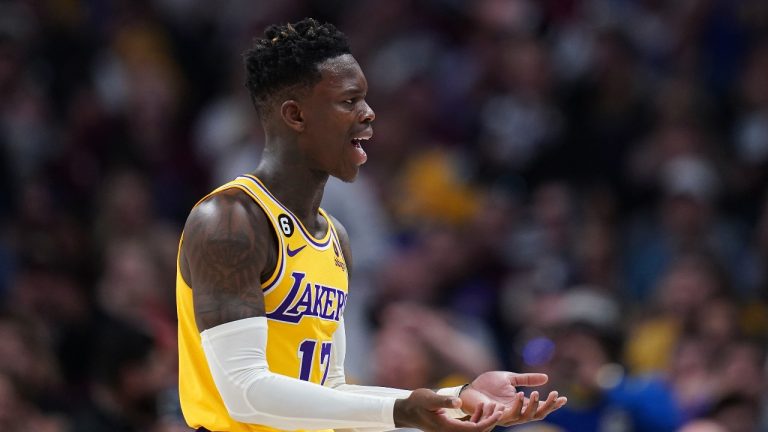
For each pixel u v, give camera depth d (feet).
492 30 116.78
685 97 104.83
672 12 115.96
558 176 105.29
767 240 91.35
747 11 111.24
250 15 125.59
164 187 108.58
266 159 40.52
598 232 95.14
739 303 86.79
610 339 68.59
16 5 115.85
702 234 93.61
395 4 123.34
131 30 122.42
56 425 69.67
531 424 65.87
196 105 121.29
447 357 67.00
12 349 72.33
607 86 108.37
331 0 125.59
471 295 93.15
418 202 104.99
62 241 95.61
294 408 37.04
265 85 40.01
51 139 108.88
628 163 104.37
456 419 37.32
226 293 38.14
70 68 115.44
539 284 92.17
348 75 39.58
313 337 40.24
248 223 38.83
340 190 89.45
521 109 110.01
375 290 88.17
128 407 65.21
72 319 87.51
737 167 101.96
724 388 72.33
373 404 36.91
